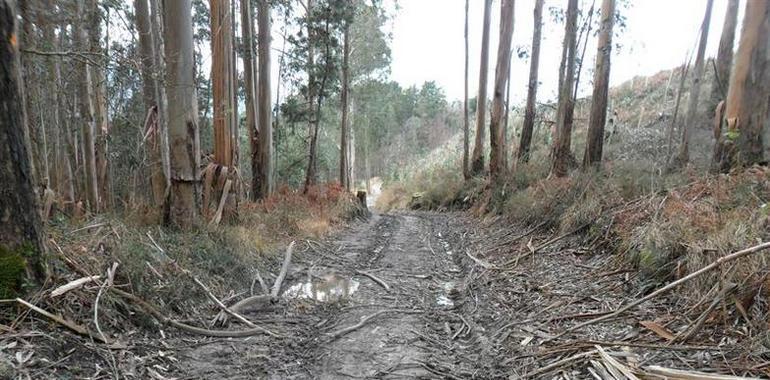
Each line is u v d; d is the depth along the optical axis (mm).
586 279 5133
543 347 3646
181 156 5836
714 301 3297
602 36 9500
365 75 24953
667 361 2996
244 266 5789
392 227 11953
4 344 2768
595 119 9625
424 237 10125
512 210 9906
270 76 12352
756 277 3373
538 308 4590
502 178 12594
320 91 15898
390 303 5172
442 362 3613
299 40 15383
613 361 2988
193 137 5941
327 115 24312
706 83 20469
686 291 3918
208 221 6293
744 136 5684
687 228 4457
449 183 19578
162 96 7012
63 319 3164
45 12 5031
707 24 11250
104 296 3543
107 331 3381
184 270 4551
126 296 3713
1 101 2990
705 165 8227
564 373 3102
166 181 6824
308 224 9562
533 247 6949
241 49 12781
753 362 2797
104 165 9297
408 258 7801
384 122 45062
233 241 6086
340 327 4352
